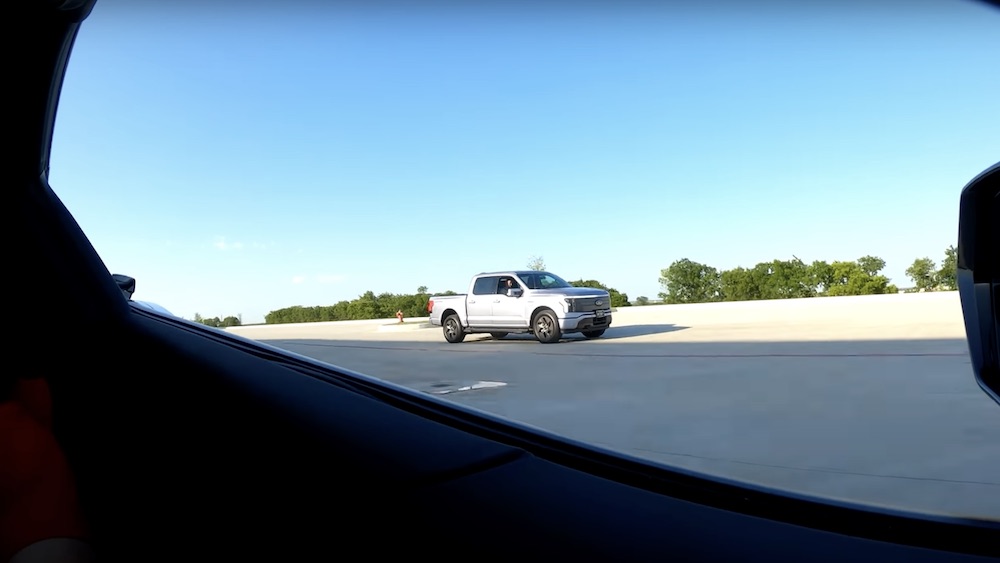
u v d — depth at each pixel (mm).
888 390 6586
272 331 20828
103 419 2705
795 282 25984
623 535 2449
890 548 2371
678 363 9531
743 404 6312
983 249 1962
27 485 1527
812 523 2607
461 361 10844
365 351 13023
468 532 2439
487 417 3760
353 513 2531
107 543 1987
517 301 14617
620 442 5047
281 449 2953
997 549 2352
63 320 3221
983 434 4711
